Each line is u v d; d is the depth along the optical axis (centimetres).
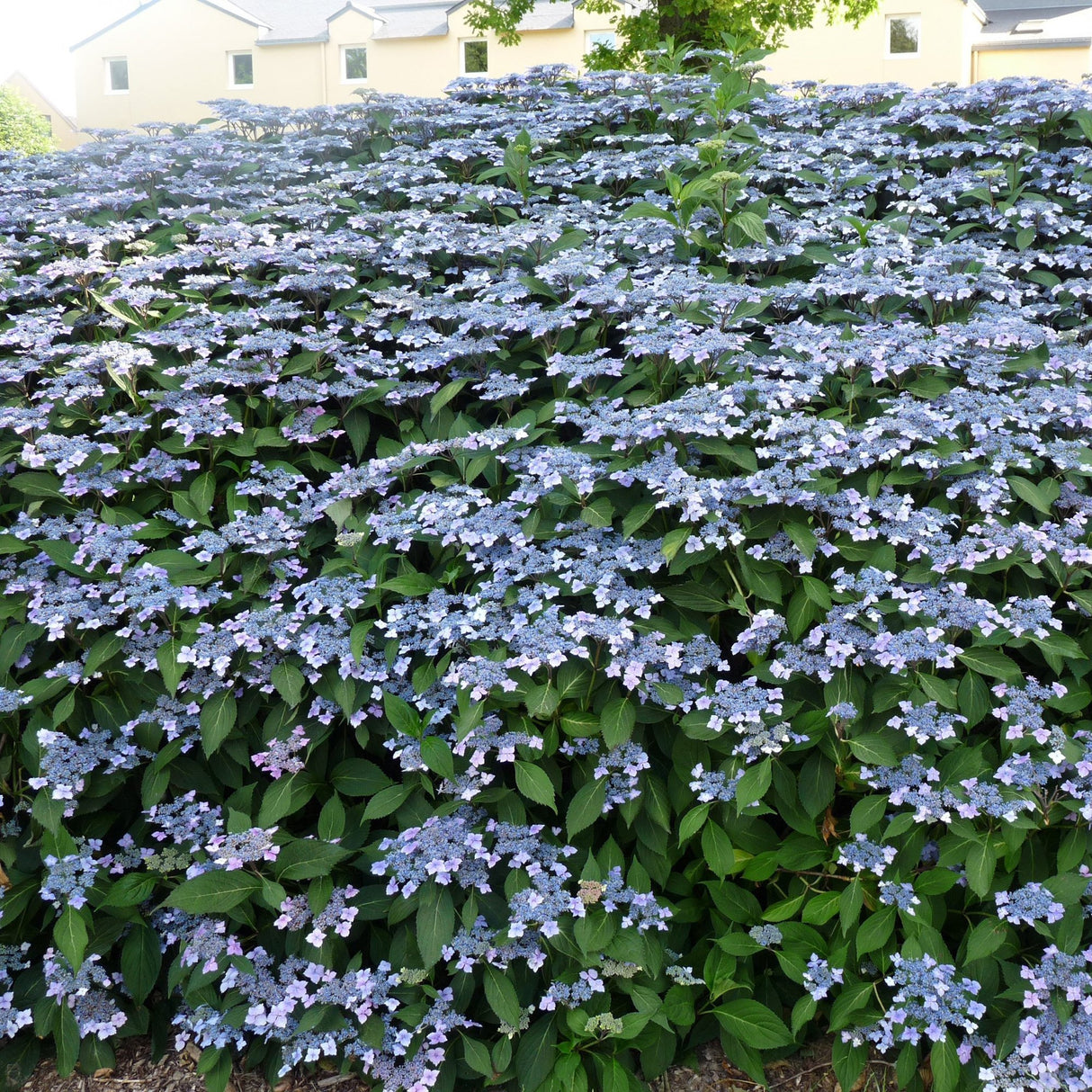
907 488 333
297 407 383
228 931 312
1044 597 297
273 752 307
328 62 3117
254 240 450
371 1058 280
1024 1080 261
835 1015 275
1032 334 356
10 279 436
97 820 328
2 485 379
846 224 465
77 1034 301
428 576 329
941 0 2578
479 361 392
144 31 3234
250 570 336
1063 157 520
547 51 2942
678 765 300
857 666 297
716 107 495
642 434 308
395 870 298
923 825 290
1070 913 276
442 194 505
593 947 272
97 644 316
